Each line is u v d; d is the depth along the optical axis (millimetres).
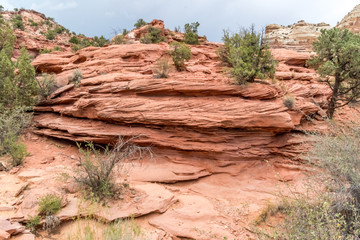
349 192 4328
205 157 9117
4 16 62719
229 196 7516
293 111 9961
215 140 9047
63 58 19344
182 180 8180
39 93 11969
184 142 9062
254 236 5234
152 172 8227
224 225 5750
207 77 11984
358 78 10734
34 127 10891
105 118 9539
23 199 5309
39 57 19781
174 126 9141
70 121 10555
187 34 31172
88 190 6066
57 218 4789
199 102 9422
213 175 8758
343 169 4418
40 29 62406
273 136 9547
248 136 9297
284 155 9383
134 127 9383
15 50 38875
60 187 6168
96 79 12250
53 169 7539
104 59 16734
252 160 9242
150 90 10039
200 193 7672
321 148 5141
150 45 17453
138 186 7105
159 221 5613
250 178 8656
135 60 16703
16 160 7555
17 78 11211
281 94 11117
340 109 12273
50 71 19078
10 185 6074
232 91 10109
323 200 4008
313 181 5387
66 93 12070
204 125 8750
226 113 8969
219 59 18219
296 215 4230
